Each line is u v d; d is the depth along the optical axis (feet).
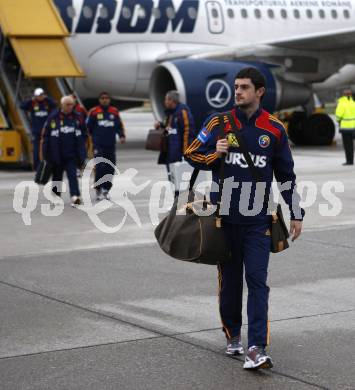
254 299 16.65
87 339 18.52
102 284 23.86
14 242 30.55
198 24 71.72
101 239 31.09
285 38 69.46
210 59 68.33
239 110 16.98
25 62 53.88
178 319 20.17
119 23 67.62
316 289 23.18
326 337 18.71
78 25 65.98
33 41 55.11
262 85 16.75
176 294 22.67
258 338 16.49
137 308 21.18
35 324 19.72
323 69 73.05
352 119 56.70
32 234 32.17
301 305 21.48
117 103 80.07
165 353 17.60
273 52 70.44
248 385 15.71
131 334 18.93
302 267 26.05
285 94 70.69
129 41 68.54
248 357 16.47
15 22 54.95
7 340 18.44
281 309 21.08
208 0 72.69
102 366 16.75
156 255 28.14
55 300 22.00
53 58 54.95
